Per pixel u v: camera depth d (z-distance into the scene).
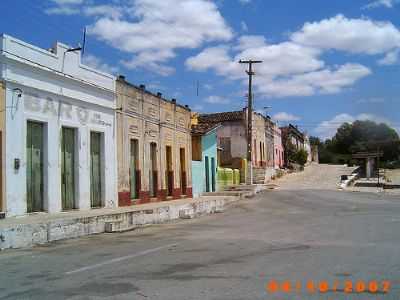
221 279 8.34
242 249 11.95
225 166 49.47
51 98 18.00
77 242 14.25
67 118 18.98
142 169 25.50
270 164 62.16
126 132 23.88
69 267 9.86
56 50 18.36
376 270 9.09
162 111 28.56
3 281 8.58
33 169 17.25
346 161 91.81
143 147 25.75
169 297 7.12
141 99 25.61
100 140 21.78
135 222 19.02
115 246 13.16
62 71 18.64
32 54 16.94
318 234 14.96
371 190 43.28
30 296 7.39
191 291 7.48
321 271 9.01
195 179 34.59
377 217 20.70
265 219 21.28
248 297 7.08
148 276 8.70
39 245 13.59
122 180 23.28
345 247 12.03
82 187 19.86
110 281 8.34
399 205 28.11
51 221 14.45
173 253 11.51
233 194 35.69
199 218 23.42
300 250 11.62
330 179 52.88
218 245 12.81
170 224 20.33
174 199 29.92
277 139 68.44
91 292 7.54
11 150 15.85
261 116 57.28
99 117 21.36
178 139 31.34
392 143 79.62
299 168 69.12
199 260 10.37
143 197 25.44
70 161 19.45
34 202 17.23
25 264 10.39
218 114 53.69
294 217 21.80
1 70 15.58
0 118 15.41
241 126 51.53
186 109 32.97
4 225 13.04
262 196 37.31
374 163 62.78
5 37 15.67
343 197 35.12
